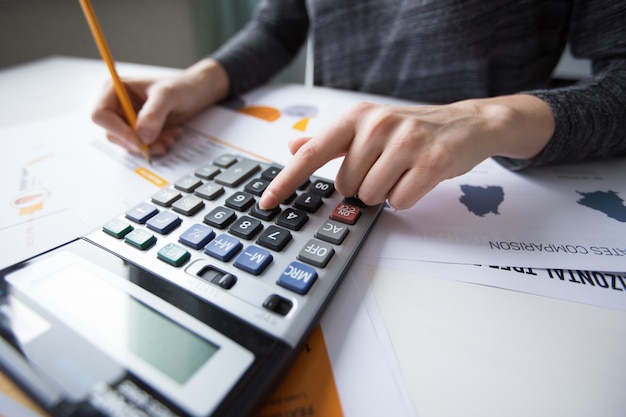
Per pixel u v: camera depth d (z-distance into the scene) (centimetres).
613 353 17
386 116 25
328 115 43
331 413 15
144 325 17
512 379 16
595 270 21
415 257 22
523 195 28
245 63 51
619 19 34
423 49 47
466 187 29
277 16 62
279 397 15
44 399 14
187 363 15
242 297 18
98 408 14
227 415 14
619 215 25
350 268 21
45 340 16
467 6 42
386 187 24
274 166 30
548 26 45
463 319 18
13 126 41
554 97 30
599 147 30
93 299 18
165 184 30
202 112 44
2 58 72
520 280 21
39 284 19
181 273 20
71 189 30
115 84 34
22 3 72
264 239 22
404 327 18
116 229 23
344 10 52
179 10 99
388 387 16
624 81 31
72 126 41
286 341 16
